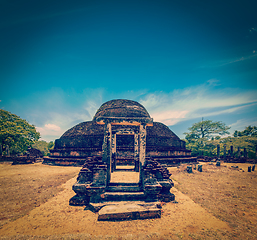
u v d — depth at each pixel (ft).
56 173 36.32
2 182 27.02
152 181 17.10
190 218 14.21
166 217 14.34
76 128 63.05
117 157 46.75
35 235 11.41
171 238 11.20
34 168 45.37
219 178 32.94
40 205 16.80
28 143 88.33
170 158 54.49
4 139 79.30
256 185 27.07
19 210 15.56
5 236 11.23
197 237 11.32
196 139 110.22
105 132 19.33
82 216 14.33
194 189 23.53
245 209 16.38
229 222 13.56
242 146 90.89
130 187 17.79
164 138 60.90
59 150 54.85
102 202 15.85
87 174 17.67
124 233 11.79
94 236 11.34
